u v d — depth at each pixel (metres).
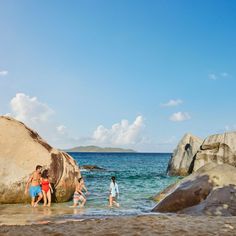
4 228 9.08
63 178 17.94
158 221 9.87
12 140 17.80
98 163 94.31
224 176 13.69
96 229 8.75
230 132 37.84
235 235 8.08
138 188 26.39
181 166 41.16
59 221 11.97
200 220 10.07
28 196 16.86
